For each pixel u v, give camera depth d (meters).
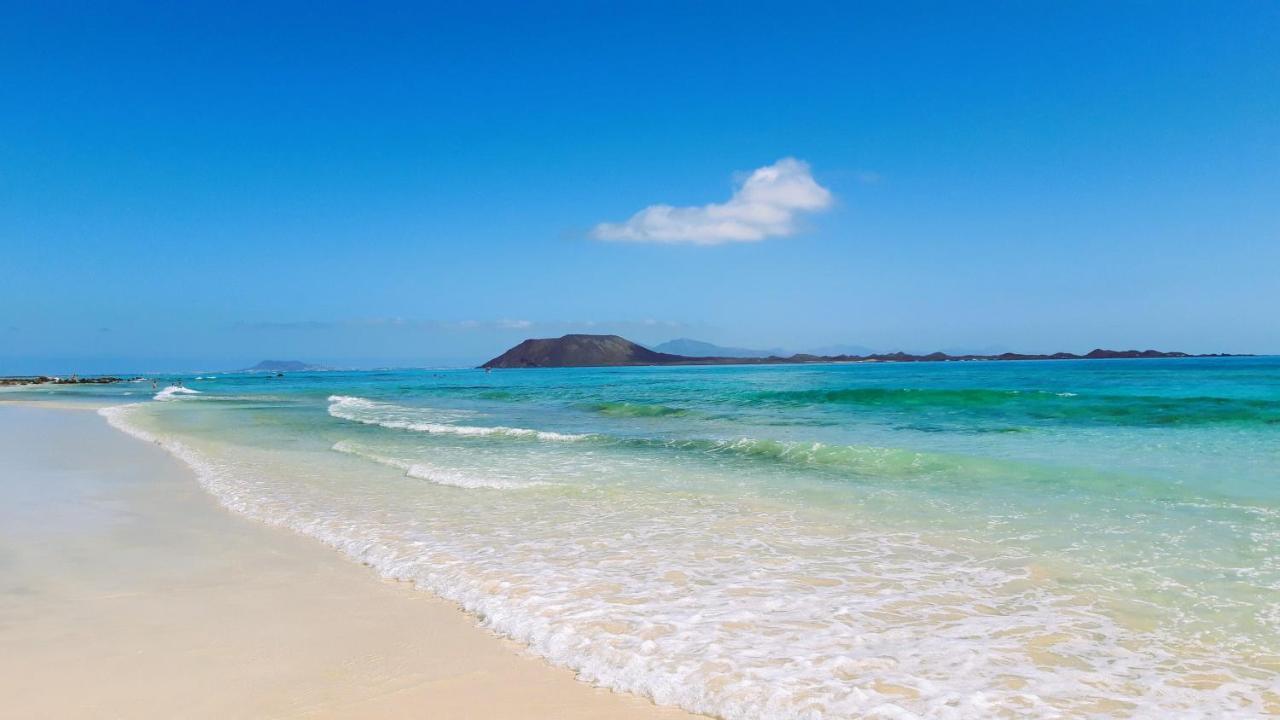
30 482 13.80
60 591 6.93
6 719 4.27
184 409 37.19
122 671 5.01
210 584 7.15
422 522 9.80
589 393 47.91
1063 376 60.41
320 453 17.81
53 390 77.31
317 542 8.91
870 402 29.78
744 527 9.22
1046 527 8.75
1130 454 14.05
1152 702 4.41
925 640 5.41
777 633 5.59
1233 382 42.81
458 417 28.89
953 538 8.40
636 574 7.23
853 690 4.59
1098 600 6.22
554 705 4.53
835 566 7.40
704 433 20.39
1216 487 10.67
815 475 13.05
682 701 4.55
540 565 7.60
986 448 15.47
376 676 4.96
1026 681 4.71
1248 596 6.21
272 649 5.44
